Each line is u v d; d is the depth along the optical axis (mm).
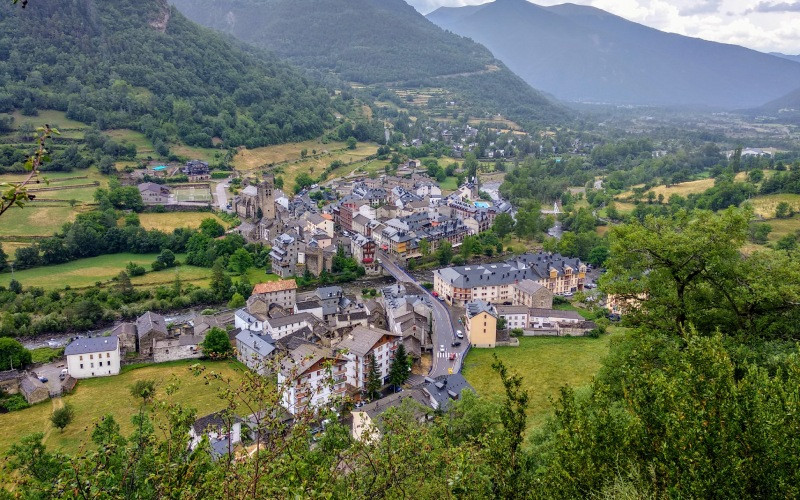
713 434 29297
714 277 57438
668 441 30656
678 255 58000
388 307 164750
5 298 162500
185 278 191000
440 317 168000
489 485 35406
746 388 31422
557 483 32812
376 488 32906
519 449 35312
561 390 38344
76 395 121312
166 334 144000
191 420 33281
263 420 31953
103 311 161250
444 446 41750
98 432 53125
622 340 63312
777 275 54656
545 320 163875
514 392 35938
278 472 29516
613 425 34875
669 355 48094
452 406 83188
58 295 168750
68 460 31109
